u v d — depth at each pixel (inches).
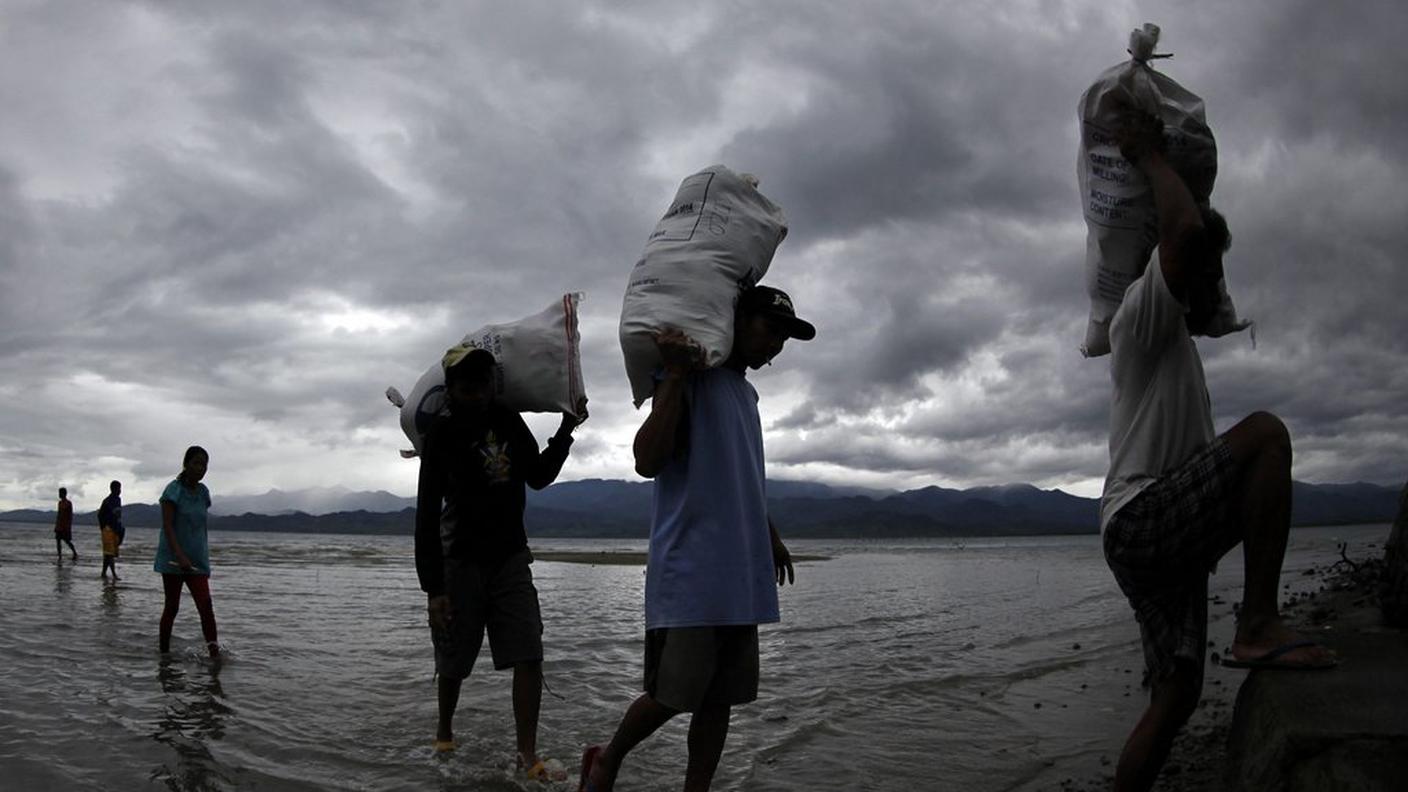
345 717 215.8
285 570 874.8
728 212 129.3
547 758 183.5
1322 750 95.6
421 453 177.3
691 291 123.0
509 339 178.5
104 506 640.4
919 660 305.7
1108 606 491.8
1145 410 114.6
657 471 122.7
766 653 324.2
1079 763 174.7
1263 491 106.7
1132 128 114.1
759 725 212.1
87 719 205.3
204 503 300.0
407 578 751.7
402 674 271.9
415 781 167.9
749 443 128.7
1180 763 153.1
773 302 128.8
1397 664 112.8
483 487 177.6
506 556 179.0
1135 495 111.9
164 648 297.0
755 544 127.3
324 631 370.3
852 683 263.0
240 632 360.2
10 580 619.8
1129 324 114.1
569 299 183.8
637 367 125.9
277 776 168.2
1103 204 118.6
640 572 946.7
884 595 598.5
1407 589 148.3
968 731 204.5
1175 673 112.6
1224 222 120.6
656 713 126.6
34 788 156.6
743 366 132.9
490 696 240.8
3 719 202.4
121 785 160.1
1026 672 275.6
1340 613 192.4
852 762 180.2
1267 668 112.1
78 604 452.8
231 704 226.1
